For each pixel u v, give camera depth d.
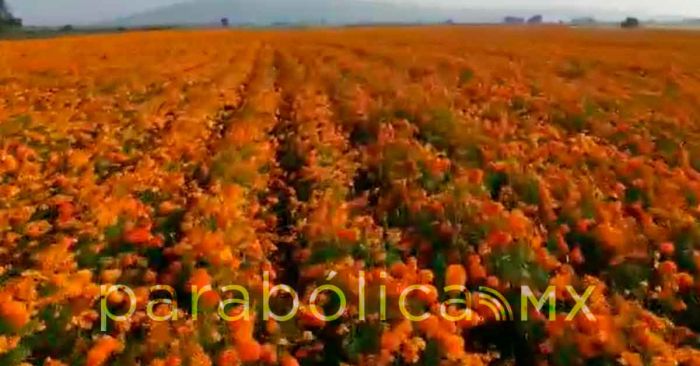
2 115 17.44
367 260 8.58
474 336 7.53
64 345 7.05
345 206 10.27
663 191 10.74
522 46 37.22
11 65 31.30
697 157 12.76
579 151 12.38
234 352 6.68
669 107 16.64
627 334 7.12
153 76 25.97
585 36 51.66
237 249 8.77
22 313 7.20
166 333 6.89
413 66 25.02
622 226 9.40
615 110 16.31
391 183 10.98
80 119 17.36
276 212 10.55
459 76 22.16
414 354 6.84
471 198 10.02
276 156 13.59
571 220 9.72
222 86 22.66
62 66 30.66
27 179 12.05
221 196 10.46
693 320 7.85
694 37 49.59
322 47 40.16
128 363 6.61
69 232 9.57
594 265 8.88
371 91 19.09
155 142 14.41
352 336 7.18
